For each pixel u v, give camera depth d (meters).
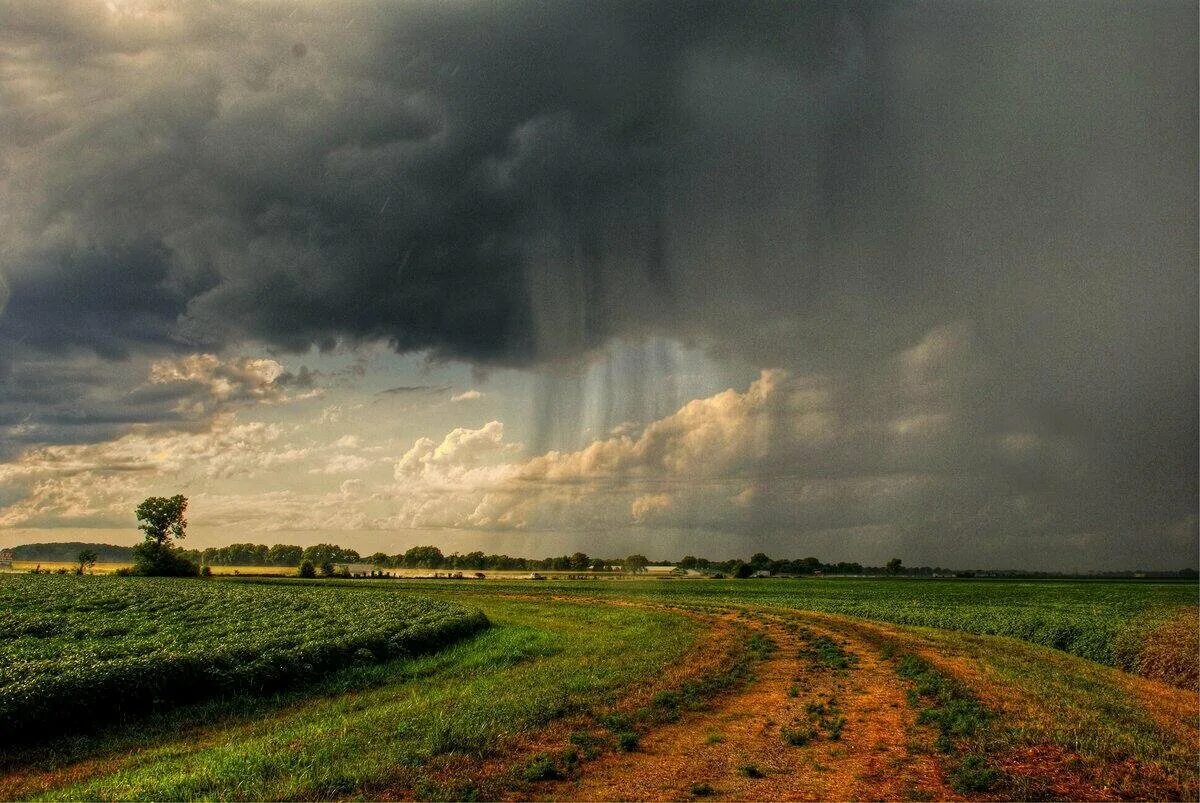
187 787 10.71
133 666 18.11
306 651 23.00
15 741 14.77
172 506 119.31
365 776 10.77
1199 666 28.58
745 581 137.88
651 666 22.22
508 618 46.78
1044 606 62.97
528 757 12.07
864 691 18.98
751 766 11.88
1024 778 11.32
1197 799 10.73
